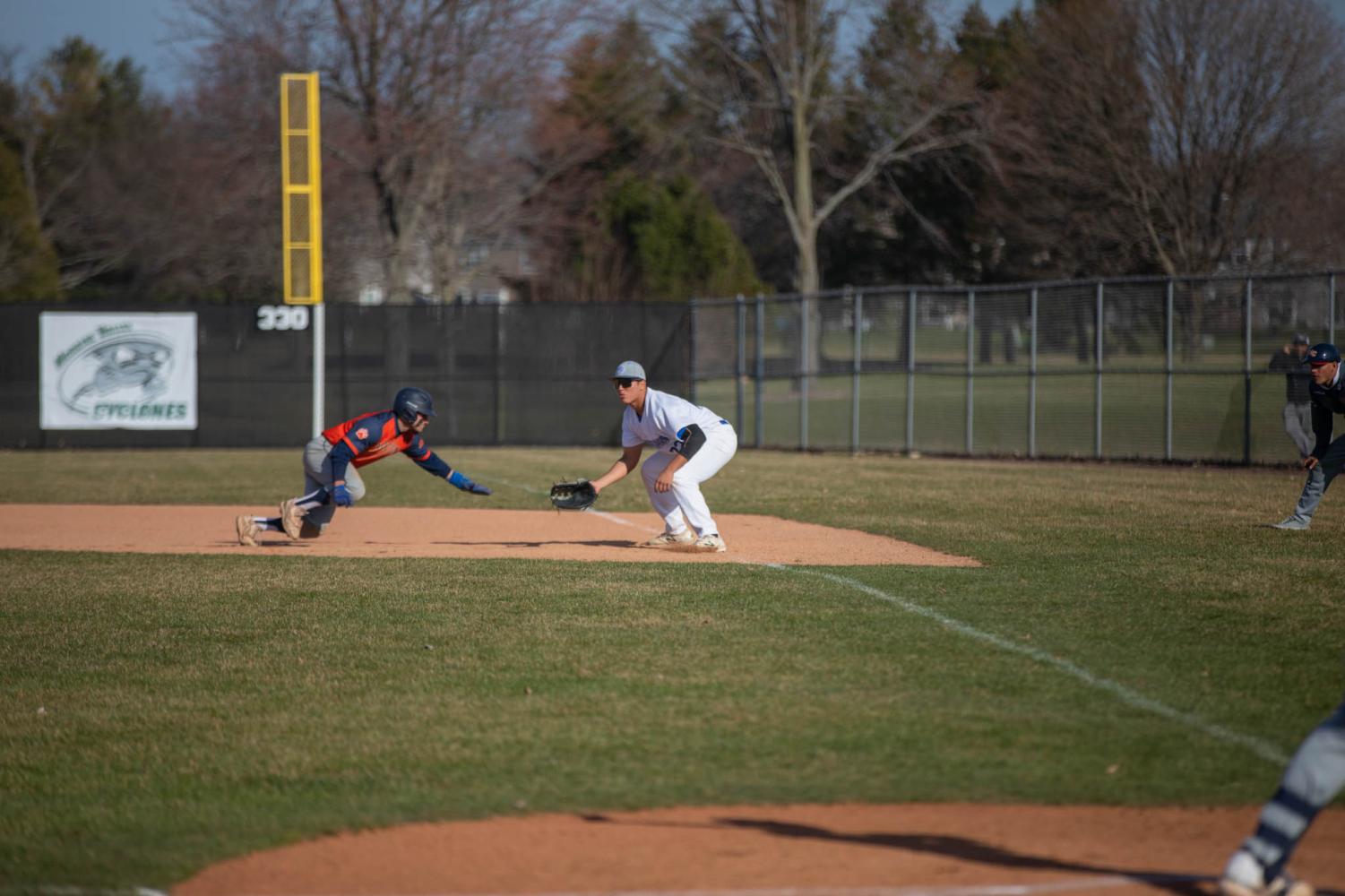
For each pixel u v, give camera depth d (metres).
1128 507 49.25
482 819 17.28
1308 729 20.28
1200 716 21.03
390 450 39.25
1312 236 115.88
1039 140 128.38
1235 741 19.77
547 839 16.50
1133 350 77.69
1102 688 22.67
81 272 177.62
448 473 39.53
